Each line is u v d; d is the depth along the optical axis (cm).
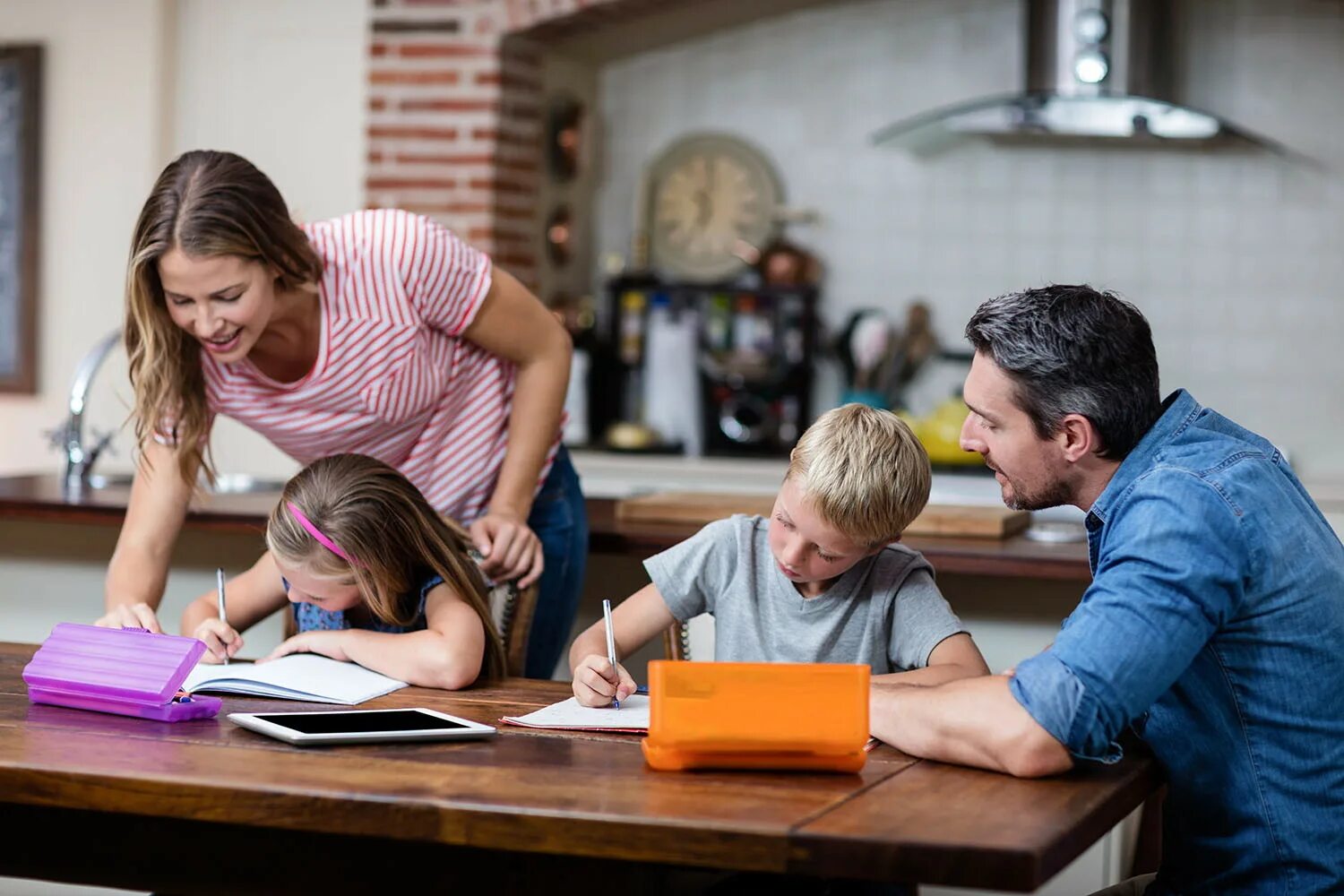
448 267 218
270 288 201
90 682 172
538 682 196
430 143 466
